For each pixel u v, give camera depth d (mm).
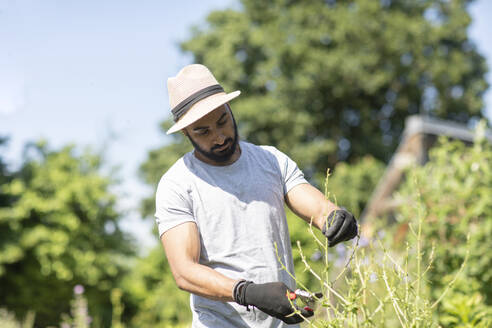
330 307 1916
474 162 4211
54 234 12992
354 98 20609
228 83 19859
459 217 4047
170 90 2129
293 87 18938
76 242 13227
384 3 21578
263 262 2111
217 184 2141
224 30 20406
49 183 13352
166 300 10203
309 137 20797
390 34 19484
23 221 13117
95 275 13109
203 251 2146
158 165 20094
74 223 13008
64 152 13734
